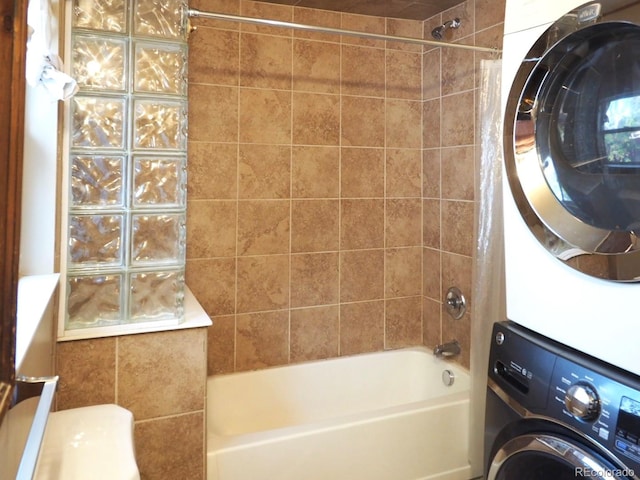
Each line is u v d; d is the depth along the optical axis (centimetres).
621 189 81
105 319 144
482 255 192
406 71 258
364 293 257
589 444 81
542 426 91
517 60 102
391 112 256
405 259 265
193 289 221
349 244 252
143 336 144
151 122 144
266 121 230
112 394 142
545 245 95
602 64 86
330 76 242
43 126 134
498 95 182
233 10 221
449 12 239
